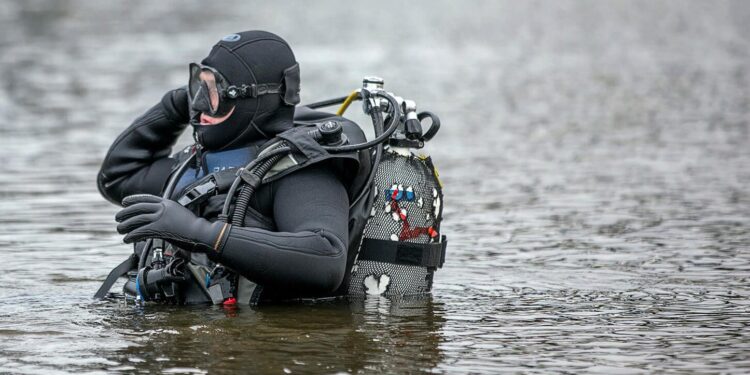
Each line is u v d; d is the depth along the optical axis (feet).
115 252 67.10
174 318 48.52
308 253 48.44
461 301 53.01
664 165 106.63
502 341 44.60
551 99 175.42
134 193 59.77
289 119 53.67
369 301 52.85
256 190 50.83
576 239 70.85
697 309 50.65
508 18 409.69
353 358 41.63
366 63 241.76
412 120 54.44
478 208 85.05
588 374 39.50
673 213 80.12
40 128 145.07
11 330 46.14
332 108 160.86
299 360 41.24
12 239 71.56
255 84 51.80
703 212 80.12
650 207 83.25
